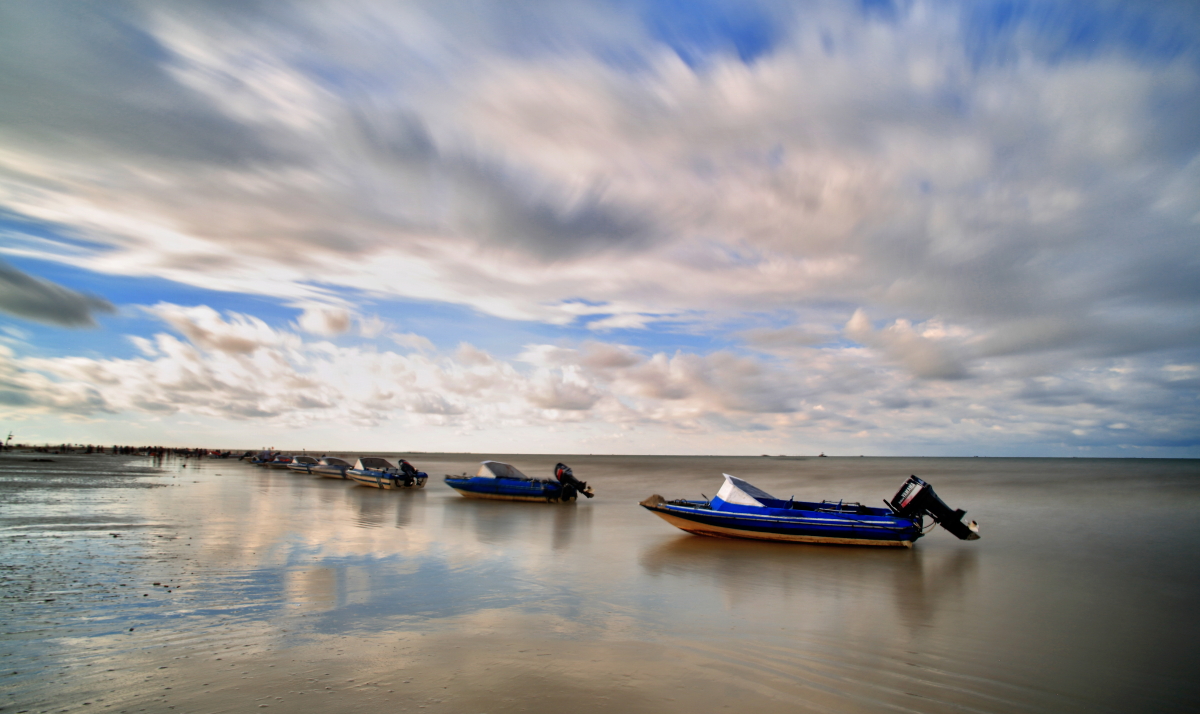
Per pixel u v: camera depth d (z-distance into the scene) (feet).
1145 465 515.50
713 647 32.65
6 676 26.45
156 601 39.09
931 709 25.41
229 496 118.73
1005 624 38.70
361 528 76.79
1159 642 35.47
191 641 31.58
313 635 33.06
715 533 73.72
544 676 27.63
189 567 49.83
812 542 69.97
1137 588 49.39
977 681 28.86
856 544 69.05
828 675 28.99
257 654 29.81
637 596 44.29
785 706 25.09
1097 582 51.65
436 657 29.91
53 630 32.83
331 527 76.64
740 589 47.29
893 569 56.59
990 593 47.39
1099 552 67.00
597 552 63.16
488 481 124.88
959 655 32.50
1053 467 439.63
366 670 27.91
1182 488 172.04
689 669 29.14
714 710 24.45
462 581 47.70
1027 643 34.86
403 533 73.61
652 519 92.79
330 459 209.77
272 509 96.43
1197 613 41.73
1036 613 41.47
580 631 35.04
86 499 103.76
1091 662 31.89
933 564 59.41
